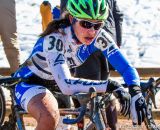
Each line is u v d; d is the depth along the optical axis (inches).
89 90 257.4
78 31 290.8
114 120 321.7
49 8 496.7
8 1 527.5
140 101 276.2
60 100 340.5
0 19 529.0
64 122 264.5
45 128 279.0
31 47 708.7
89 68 377.7
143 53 705.6
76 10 284.7
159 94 533.6
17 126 314.0
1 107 399.2
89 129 282.7
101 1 284.4
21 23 805.2
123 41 746.2
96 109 261.0
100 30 313.1
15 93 308.7
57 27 297.9
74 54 307.1
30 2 892.6
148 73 573.6
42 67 305.3
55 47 291.7
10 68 549.6
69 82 278.4
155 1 911.0
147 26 810.2
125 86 298.2
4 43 540.1
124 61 307.4
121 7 880.3
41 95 290.8
